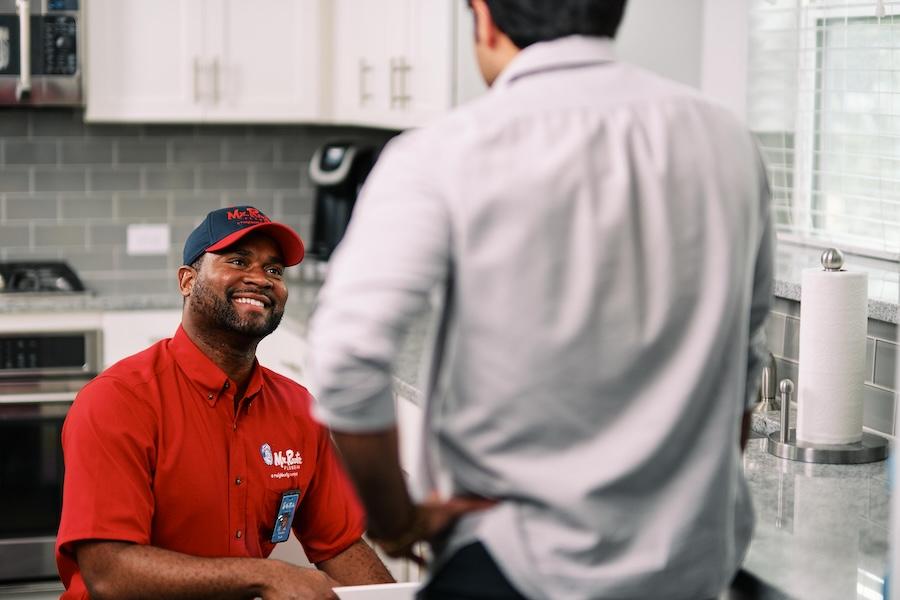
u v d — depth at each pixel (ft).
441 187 3.62
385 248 3.57
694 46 11.14
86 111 14.56
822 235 10.07
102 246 15.87
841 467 7.03
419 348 11.39
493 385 3.70
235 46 14.92
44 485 13.76
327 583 6.51
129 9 14.55
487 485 3.81
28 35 14.08
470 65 11.68
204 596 6.55
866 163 9.52
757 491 6.55
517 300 3.64
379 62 13.62
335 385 3.56
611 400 3.73
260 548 7.32
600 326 3.66
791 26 10.17
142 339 14.02
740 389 3.97
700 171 3.79
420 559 5.98
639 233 3.72
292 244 7.36
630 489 3.78
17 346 13.62
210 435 7.09
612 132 3.73
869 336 7.84
